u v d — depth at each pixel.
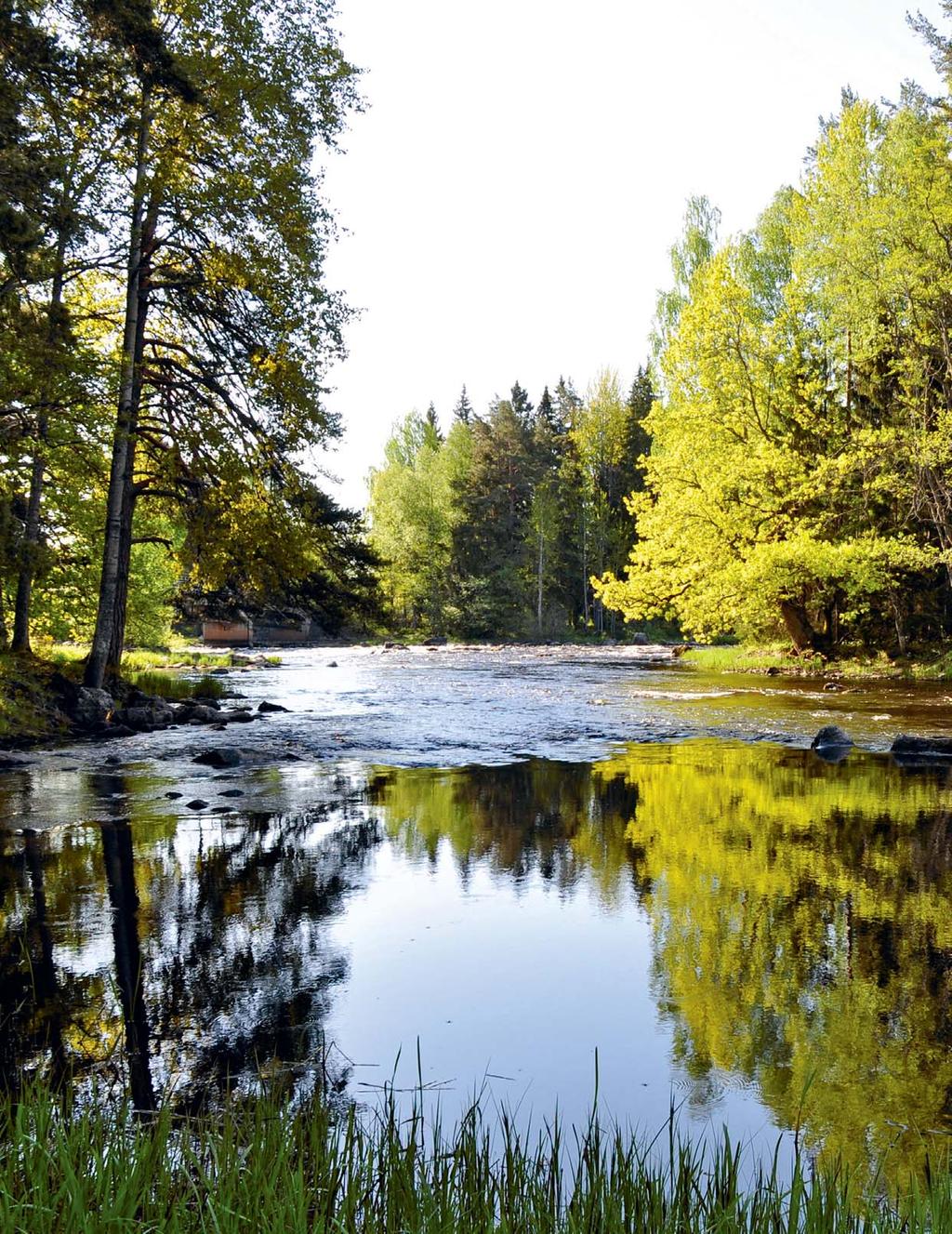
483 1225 2.65
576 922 6.26
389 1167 2.99
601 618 71.69
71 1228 2.48
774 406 31.81
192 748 14.30
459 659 42.97
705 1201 2.85
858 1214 2.79
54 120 14.81
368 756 13.70
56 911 6.44
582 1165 2.98
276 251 18.80
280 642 64.44
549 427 85.56
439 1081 4.05
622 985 5.18
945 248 26.20
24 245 13.16
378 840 8.54
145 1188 2.71
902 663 28.66
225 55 18.03
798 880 7.23
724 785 11.30
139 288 18.97
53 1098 3.59
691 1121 3.73
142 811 9.66
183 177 18.02
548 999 4.97
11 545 14.86
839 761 13.17
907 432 26.94
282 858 7.87
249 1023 4.66
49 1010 4.81
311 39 18.77
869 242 26.67
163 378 19.23
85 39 14.66
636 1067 4.21
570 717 18.47
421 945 5.80
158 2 17.77
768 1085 4.05
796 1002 4.93
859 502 30.03
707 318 31.70
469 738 15.49
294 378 18.97
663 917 6.36
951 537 27.05
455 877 7.34
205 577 20.91
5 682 15.72
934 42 26.69
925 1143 3.57
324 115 19.09
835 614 32.44
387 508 75.50
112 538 17.91
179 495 19.69
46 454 17.41
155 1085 3.96
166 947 5.76
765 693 23.19
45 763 12.84
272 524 19.75
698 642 54.62
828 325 29.47
